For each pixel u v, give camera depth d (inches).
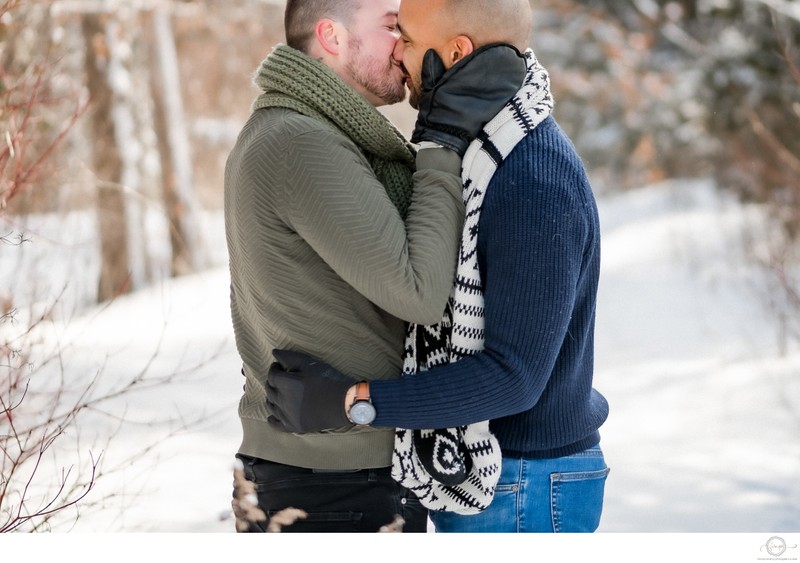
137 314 281.3
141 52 361.4
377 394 74.7
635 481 166.9
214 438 163.3
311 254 77.1
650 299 326.0
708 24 526.6
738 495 159.0
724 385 228.1
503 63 78.6
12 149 119.3
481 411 74.4
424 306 74.5
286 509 77.7
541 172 75.4
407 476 78.3
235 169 80.4
